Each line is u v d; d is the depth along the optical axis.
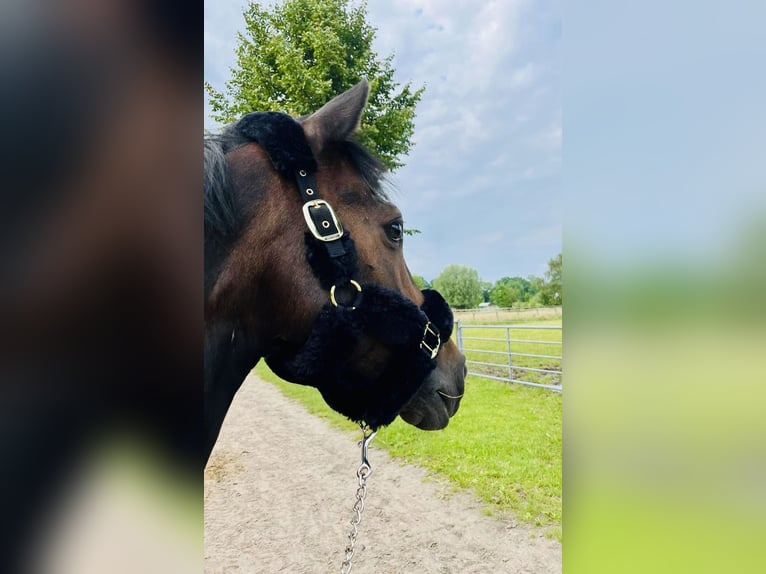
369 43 9.02
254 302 1.09
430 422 1.46
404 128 8.93
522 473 4.15
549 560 2.90
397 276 1.25
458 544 3.12
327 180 1.16
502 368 9.17
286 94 8.32
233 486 4.33
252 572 2.92
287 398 8.67
